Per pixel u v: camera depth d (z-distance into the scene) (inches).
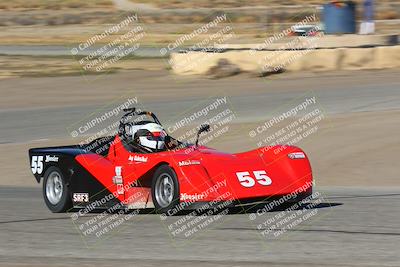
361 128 1920.5
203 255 767.7
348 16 3858.3
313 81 2928.2
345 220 952.9
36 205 1187.9
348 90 2640.3
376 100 2389.3
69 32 6840.6
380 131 1867.6
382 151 1660.9
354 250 770.2
